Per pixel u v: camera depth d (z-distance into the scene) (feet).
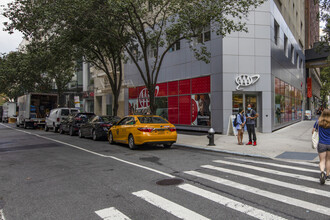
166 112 66.44
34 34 45.16
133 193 16.65
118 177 20.90
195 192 16.66
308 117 106.22
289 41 79.25
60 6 39.17
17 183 19.71
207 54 47.26
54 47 47.47
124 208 14.06
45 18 41.70
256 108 54.08
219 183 18.74
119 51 59.31
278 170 23.00
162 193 16.56
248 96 53.78
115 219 12.61
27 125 86.02
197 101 57.21
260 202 14.65
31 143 45.16
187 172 22.35
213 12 38.93
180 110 61.98
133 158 29.71
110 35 47.01
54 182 19.83
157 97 69.51
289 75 77.82
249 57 52.34
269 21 53.72
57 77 89.86
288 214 12.86
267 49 53.26
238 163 26.48
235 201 14.87
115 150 36.29
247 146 37.09
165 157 30.27
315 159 27.86
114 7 37.42
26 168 25.09
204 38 55.26
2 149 38.55
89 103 119.14
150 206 14.28
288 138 44.75
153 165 25.59
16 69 84.69
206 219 12.39
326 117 18.44
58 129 70.49
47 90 99.14
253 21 52.75
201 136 49.98
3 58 90.12
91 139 51.75
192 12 40.50
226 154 32.58
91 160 28.73
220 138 45.88
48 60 54.54
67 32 45.60
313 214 12.83
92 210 13.87
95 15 40.63
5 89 112.16
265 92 52.85
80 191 17.35
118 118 50.16
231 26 40.22
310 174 21.38
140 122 36.11
